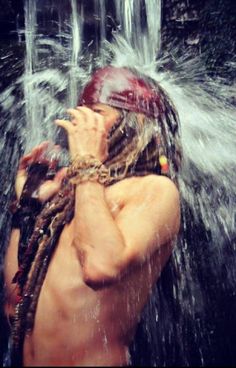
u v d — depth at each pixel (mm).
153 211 2492
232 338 3049
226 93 3463
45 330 2467
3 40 3631
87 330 2441
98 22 3582
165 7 3607
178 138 2930
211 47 3541
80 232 2445
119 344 2498
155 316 2930
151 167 2672
